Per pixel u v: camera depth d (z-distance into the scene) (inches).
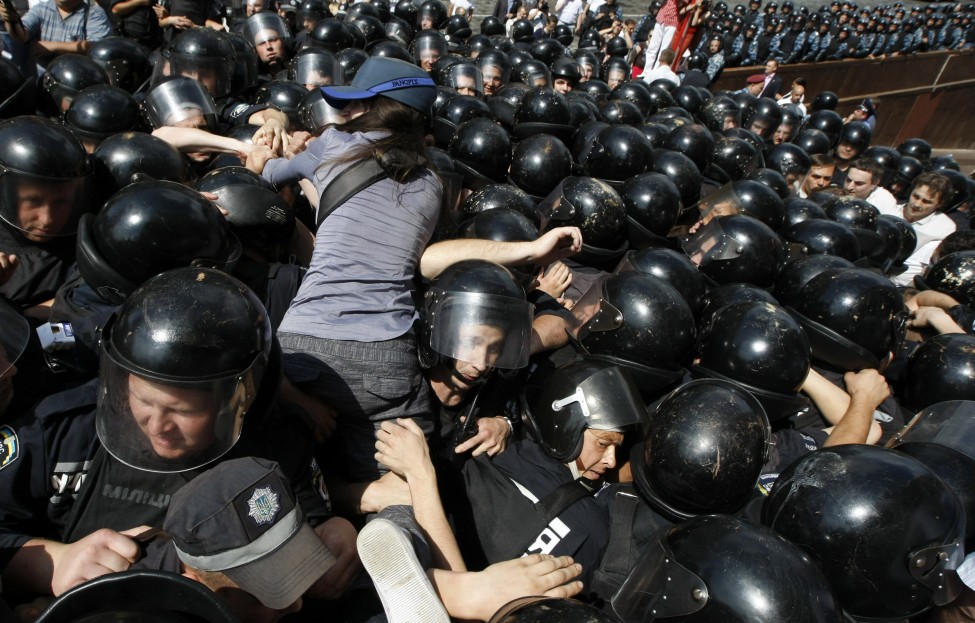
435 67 323.3
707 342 141.9
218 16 405.1
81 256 105.1
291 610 73.6
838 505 94.7
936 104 880.3
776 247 184.5
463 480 107.2
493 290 105.3
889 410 161.0
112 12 330.0
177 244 104.1
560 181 197.8
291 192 150.6
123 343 77.8
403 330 106.9
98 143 163.8
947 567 94.0
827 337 152.9
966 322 204.5
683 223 226.5
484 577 84.3
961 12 1042.1
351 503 105.2
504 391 123.6
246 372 81.7
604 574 101.0
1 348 86.4
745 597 80.2
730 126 392.5
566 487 105.9
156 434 79.5
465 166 201.9
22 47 261.3
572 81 390.9
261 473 70.4
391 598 73.1
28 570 76.4
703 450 103.0
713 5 872.9
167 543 75.8
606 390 108.7
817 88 773.3
